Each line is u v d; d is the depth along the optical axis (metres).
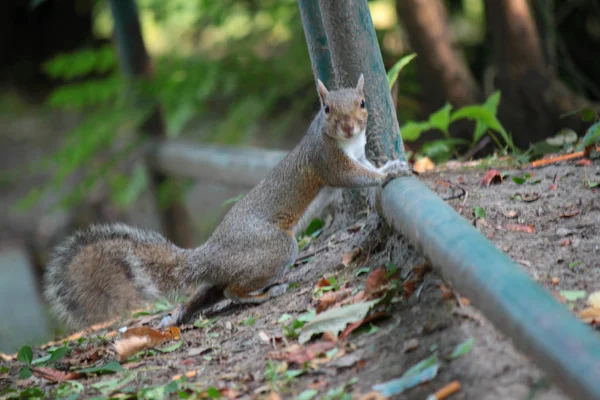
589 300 6.23
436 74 14.13
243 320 8.11
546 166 9.44
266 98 18.34
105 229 9.24
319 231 10.24
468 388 5.36
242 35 19.53
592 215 7.78
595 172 8.81
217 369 7.01
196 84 18.08
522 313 4.94
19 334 15.98
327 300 7.60
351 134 8.23
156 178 18.45
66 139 20.08
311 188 8.82
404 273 7.47
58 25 32.78
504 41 13.60
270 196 8.87
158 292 9.02
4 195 24.70
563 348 4.52
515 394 5.14
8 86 32.69
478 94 14.23
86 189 19.03
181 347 7.82
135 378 7.20
